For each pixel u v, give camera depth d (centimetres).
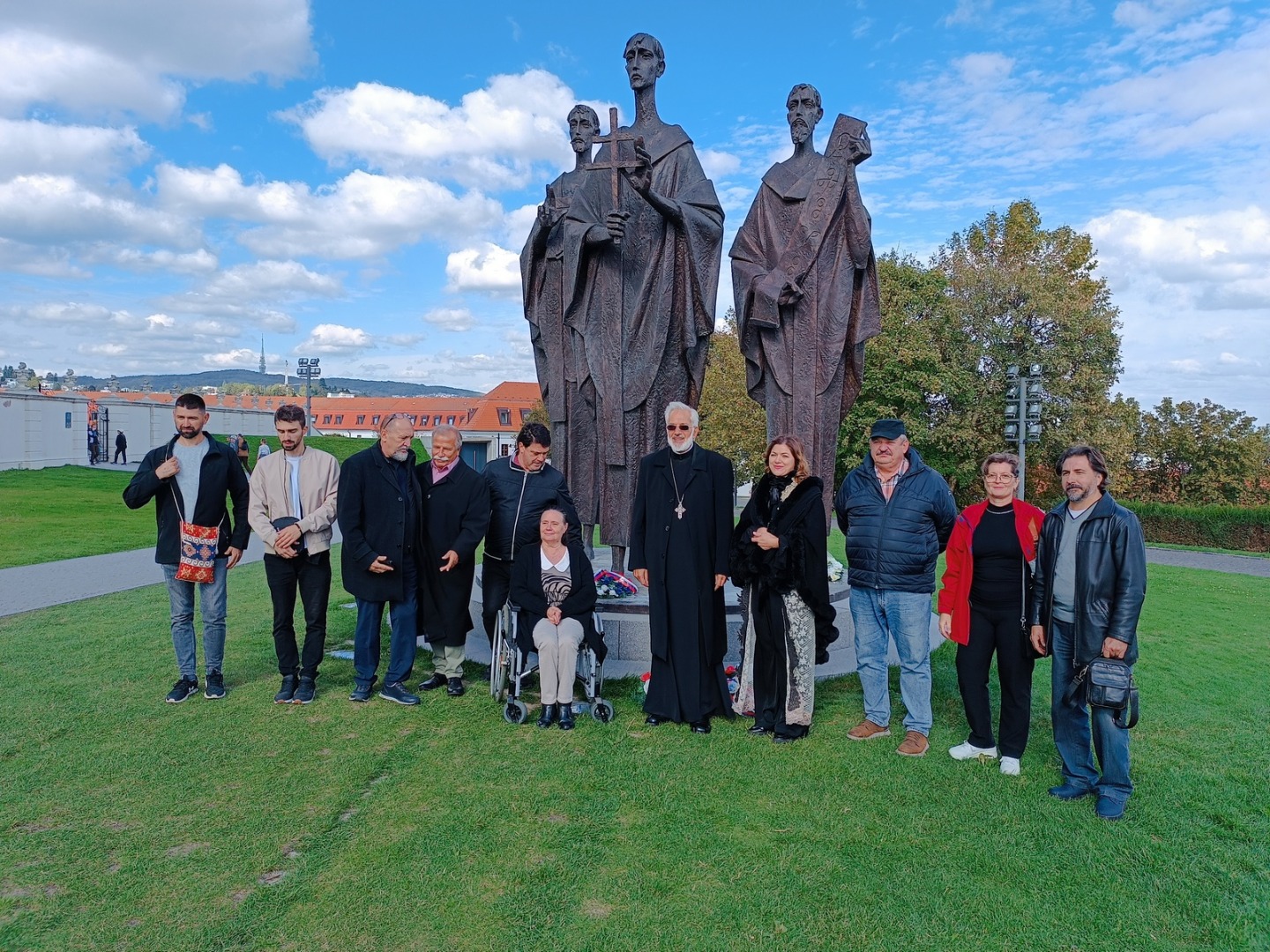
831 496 725
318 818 396
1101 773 421
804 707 498
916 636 491
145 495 554
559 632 523
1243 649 823
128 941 299
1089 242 3406
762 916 319
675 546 527
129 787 430
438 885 337
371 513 561
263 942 300
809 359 712
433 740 498
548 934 306
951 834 386
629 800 417
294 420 572
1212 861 363
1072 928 313
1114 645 409
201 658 696
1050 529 442
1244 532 2603
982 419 2767
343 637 786
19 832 382
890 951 299
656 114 735
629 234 716
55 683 616
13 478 2714
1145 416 3597
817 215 702
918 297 2684
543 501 580
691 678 520
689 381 751
